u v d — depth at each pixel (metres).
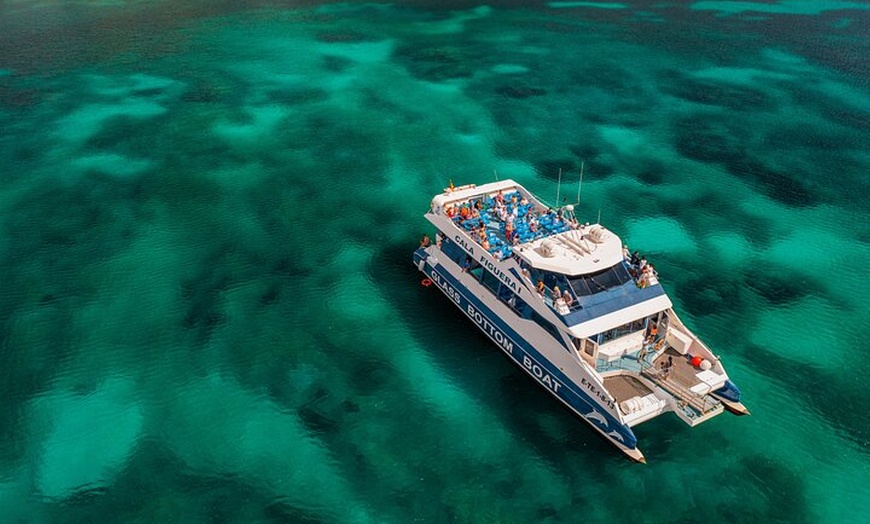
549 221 39.44
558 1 105.19
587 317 32.97
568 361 33.06
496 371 37.44
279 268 46.28
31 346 39.59
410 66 80.94
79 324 41.28
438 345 39.34
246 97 72.88
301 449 33.22
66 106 70.19
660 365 34.41
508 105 71.19
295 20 96.50
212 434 34.09
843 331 40.53
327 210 53.06
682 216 52.28
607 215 52.56
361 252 47.91
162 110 69.69
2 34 89.69
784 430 33.97
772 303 42.91
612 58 82.81
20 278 45.19
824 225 50.81
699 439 33.50
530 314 34.94
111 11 99.69
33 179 57.16
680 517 29.98
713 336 40.16
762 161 59.72
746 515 30.03
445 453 32.94
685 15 97.94
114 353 39.09
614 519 29.92
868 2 103.69
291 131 65.81
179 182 56.84
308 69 80.06
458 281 40.47
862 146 61.81
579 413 33.50
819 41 86.94
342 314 41.94
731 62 81.00
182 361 38.47
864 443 33.28
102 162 59.84
